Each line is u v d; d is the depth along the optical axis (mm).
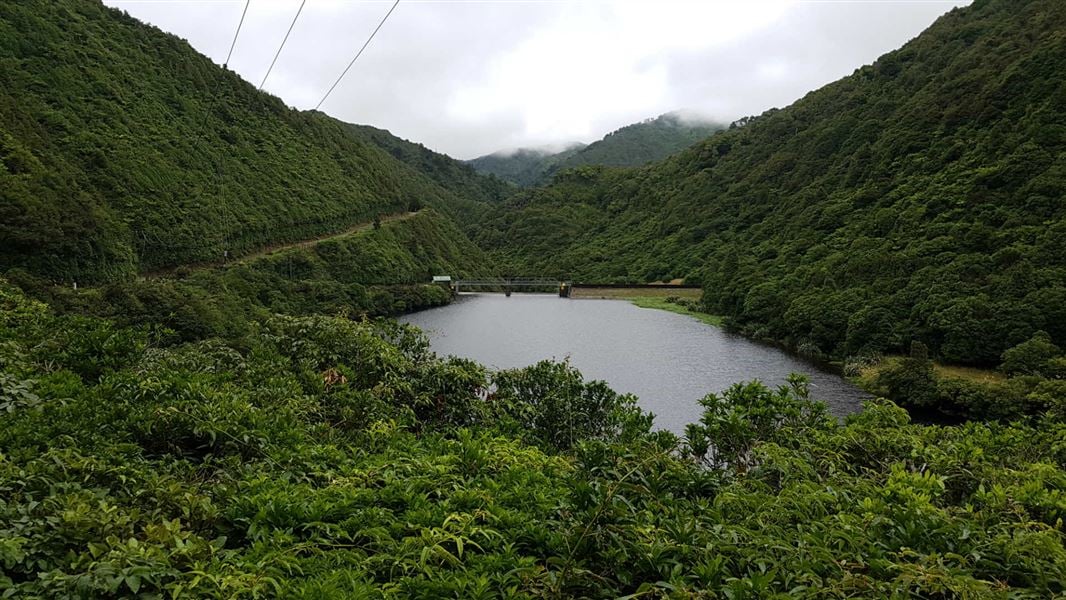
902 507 3629
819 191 67875
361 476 4355
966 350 26031
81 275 32000
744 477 4816
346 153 97500
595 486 3578
